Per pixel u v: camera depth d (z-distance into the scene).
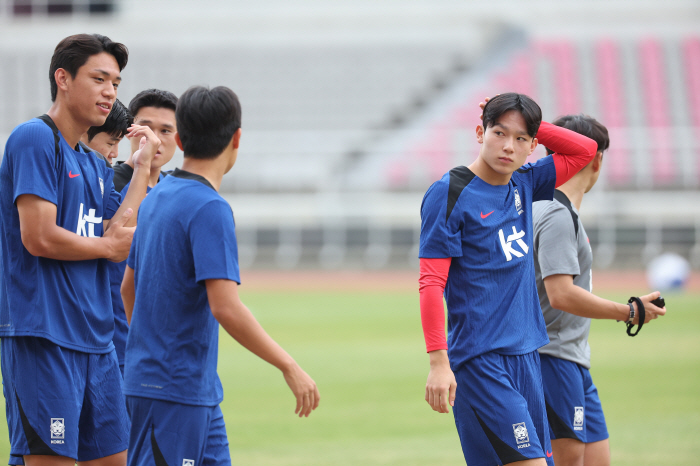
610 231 82.94
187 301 8.95
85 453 11.05
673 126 94.94
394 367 31.72
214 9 112.81
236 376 30.44
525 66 105.19
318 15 112.19
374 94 106.81
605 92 100.31
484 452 10.48
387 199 87.50
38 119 10.49
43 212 10.06
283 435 20.36
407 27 111.12
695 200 82.62
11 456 10.48
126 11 114.94
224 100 9.14
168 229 8.95
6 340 10.42
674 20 105.38
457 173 10.77
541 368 12.16
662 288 65.75
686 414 22.23
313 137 94.50
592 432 12.62
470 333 10.51
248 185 90.38
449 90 105.69
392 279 80.25
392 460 17.64
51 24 110.12
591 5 107.38
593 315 11.30
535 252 12.16
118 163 13.76
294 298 63.16
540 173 11.61
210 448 9.23
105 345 11.12
